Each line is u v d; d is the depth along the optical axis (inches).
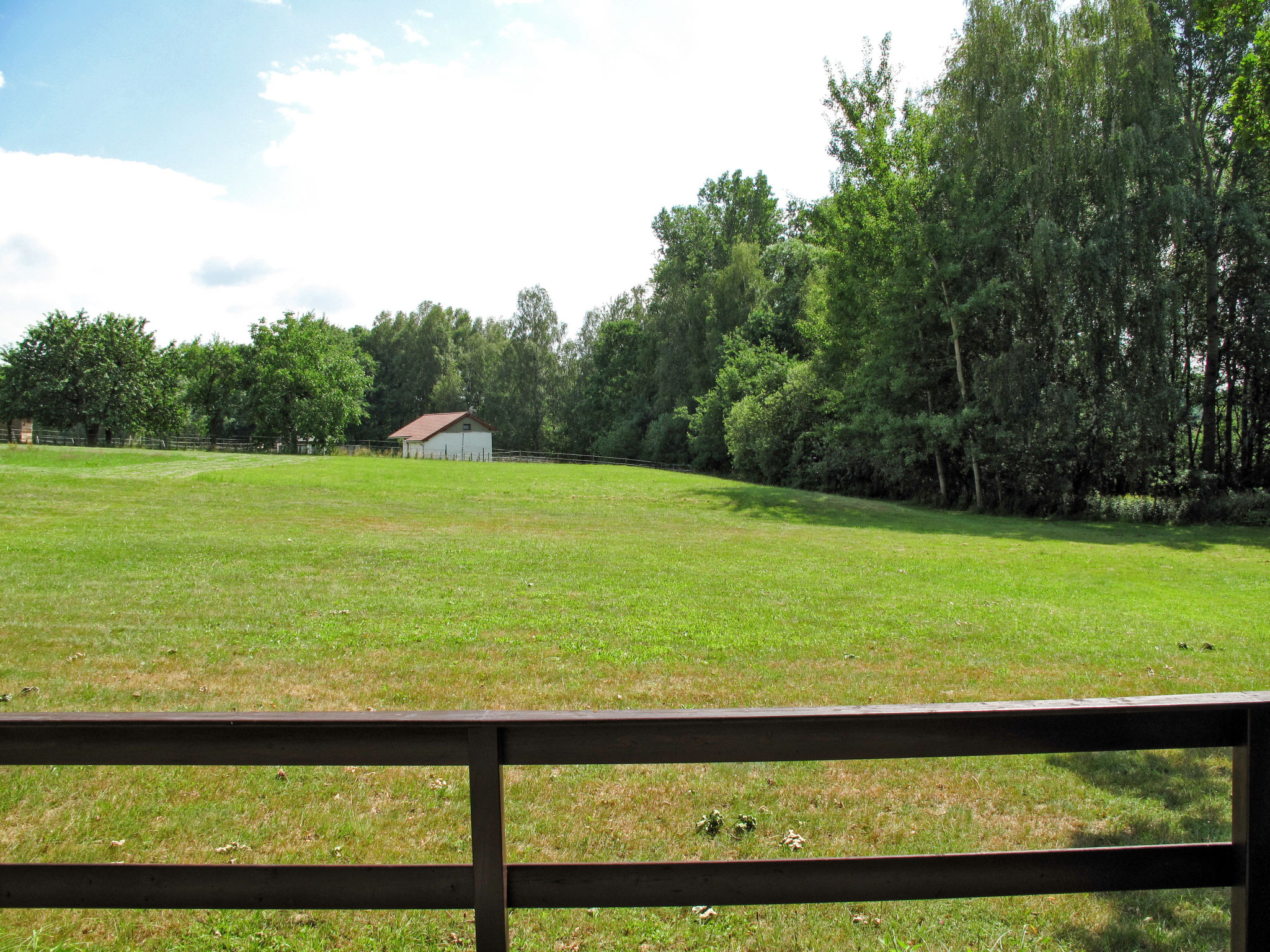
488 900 96.4
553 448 3294.8
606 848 178.9
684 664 331.6
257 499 981.8
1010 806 204.5
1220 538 993.5
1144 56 1179.3
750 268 2422.5
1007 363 1214.3
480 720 93.9
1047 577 643.5
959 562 709.9
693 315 2544.3
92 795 198.2
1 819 185.5
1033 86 1239.5
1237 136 1026.7
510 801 201.3
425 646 348.8
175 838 179.3
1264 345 1191.6
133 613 392.8
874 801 206.4
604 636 376.5
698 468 2258.9
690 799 205.2
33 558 531.8
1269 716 100.5
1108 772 228.4
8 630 351.3
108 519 753.6
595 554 674.2
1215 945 144.3
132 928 144.7
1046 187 1224.2
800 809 200.7
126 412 2389.3
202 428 3088.1
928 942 144.0
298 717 94.0
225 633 360.5
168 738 96.8
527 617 414.6
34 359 2346.2
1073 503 1255.5
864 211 1336.1
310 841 179.0
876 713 95.8
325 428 2699.3
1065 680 323.9
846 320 1432.1
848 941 144.4
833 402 1544.0
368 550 641.0
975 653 365.4
